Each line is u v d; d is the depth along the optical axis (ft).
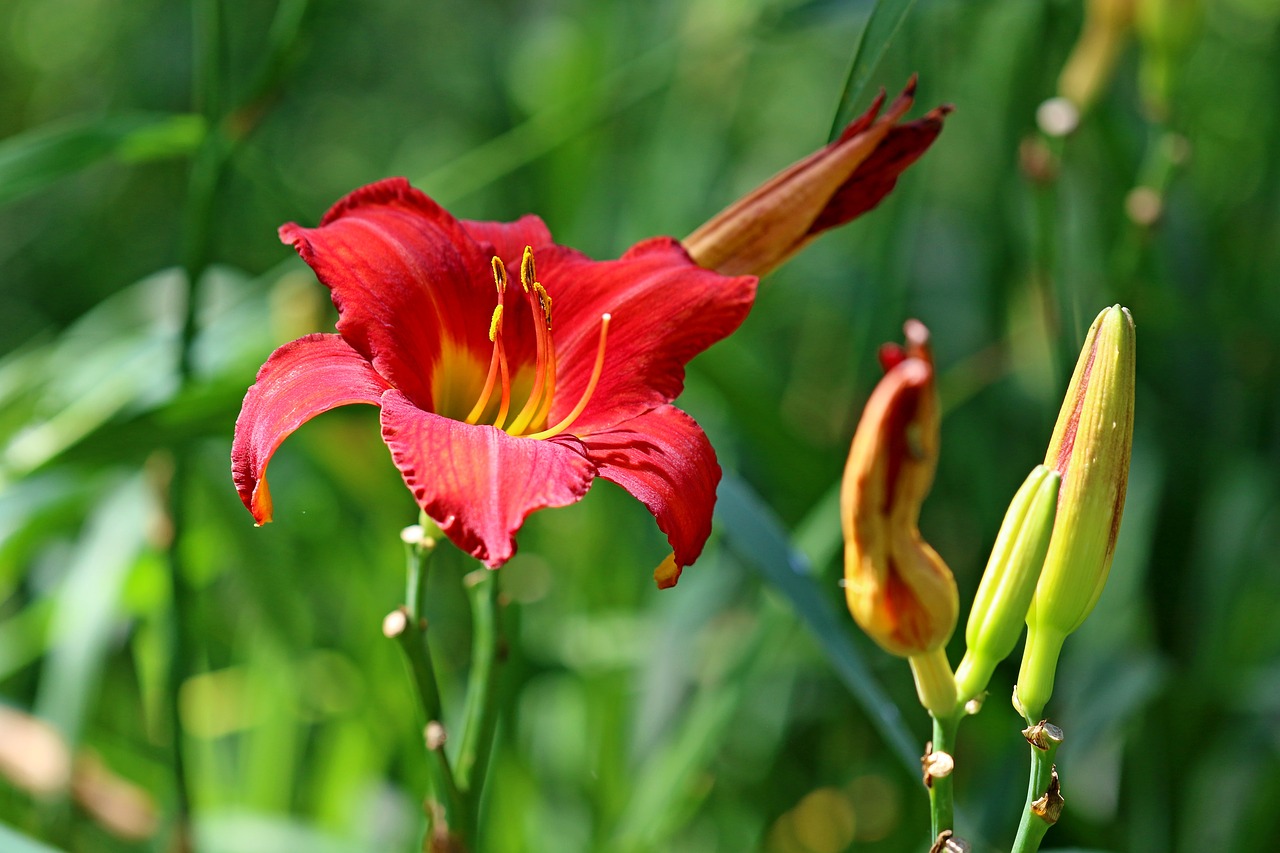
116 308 3.93
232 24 6.51
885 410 2.61
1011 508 2.61
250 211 5.89
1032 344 4.16
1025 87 3.68
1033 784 2.63
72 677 3.33
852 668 2.93
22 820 3.55
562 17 5.00
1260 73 4.83
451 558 4.25
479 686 2.78
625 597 4.04
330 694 3.95
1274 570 3.98
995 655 2.63
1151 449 3.56
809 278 4.49
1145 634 3.64
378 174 6.97
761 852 3.91
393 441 2.57
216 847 3.38
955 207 4.71
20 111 7.33
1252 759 3.51
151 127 3.13
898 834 3.58
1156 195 3.33
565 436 2.66
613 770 3.53
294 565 3.81
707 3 4.20
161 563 3.46
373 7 6.86
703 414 4.09
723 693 3.37
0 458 3.23
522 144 3.92
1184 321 3.47
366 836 3.48
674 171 4.55
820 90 6.19
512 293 2.77
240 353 3.42
